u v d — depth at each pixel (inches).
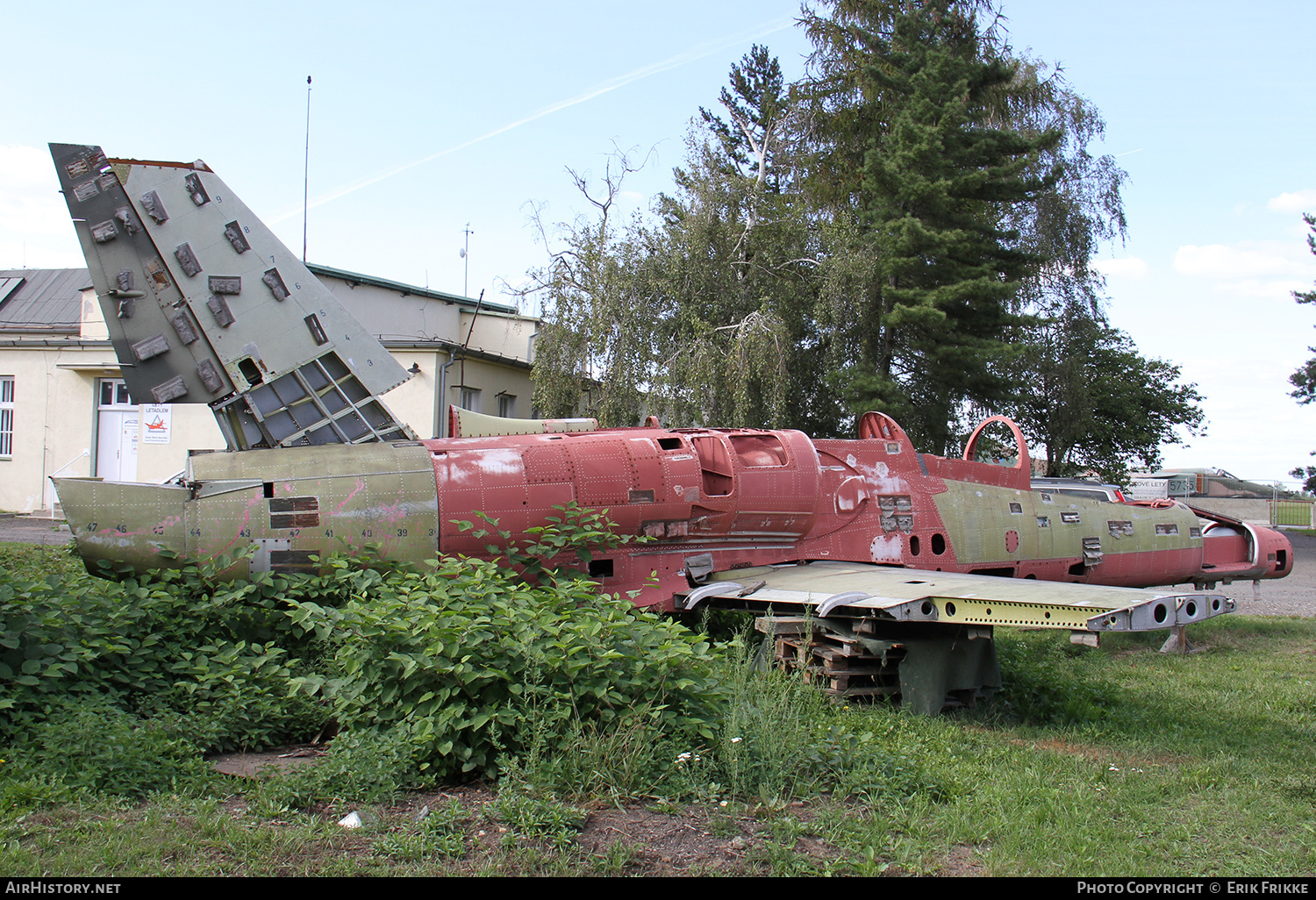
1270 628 434.6
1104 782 187.9
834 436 843.4
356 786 150.9
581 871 127.8
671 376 717.9
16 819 132.6
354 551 247.4
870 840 143.3
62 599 187.0
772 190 960.9
